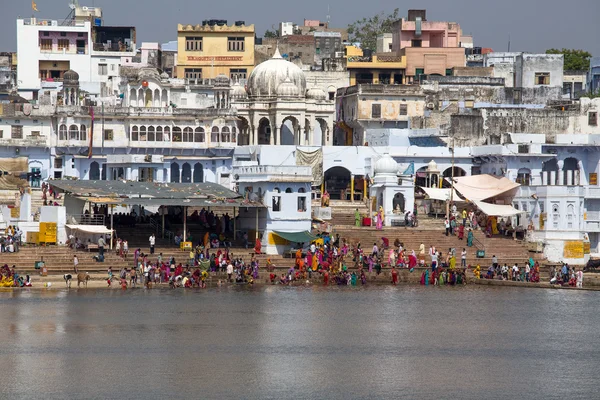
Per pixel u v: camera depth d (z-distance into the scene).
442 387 187.50
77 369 193.88
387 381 190.50
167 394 179.88
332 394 182.00
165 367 196.12
